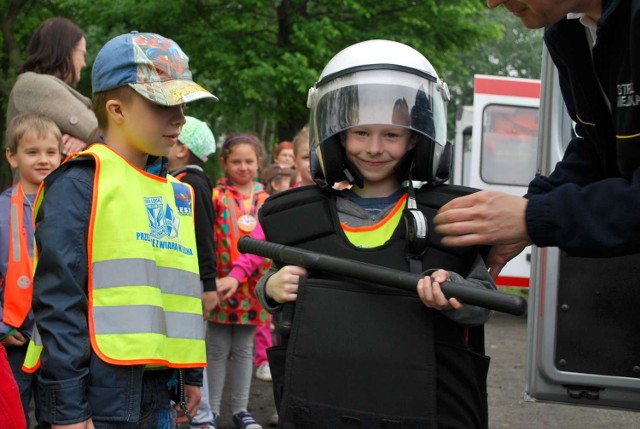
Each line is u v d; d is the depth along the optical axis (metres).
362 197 2.47
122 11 17.50
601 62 2.25
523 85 11.47
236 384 4.93
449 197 2.38
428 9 17.84
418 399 2.21
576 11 2.26
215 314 4.79
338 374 2.24
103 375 2.46
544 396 3.56
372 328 2.23
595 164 2.70
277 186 7.80
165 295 2.64
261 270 4.83
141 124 2.61
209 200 4.39
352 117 2.37
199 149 4.79
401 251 2.32
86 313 2.47
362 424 2.22
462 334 2.28
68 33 4.20
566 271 3.49
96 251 2.50
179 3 17.14
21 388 3.48
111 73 2.61
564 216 2.11
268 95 17.50
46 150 3.62
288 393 2.29
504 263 2.46
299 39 16.64
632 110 2.12
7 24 19.39
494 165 11.42
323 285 2.29
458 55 32.53
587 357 3.49
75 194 2.51
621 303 3.46
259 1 16.86
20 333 3.46
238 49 17.08
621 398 3.50
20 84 4.02
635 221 2.06
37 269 2.49
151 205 2.65
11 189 3.67
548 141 3.89
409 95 2.37
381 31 17.52
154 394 2.64
